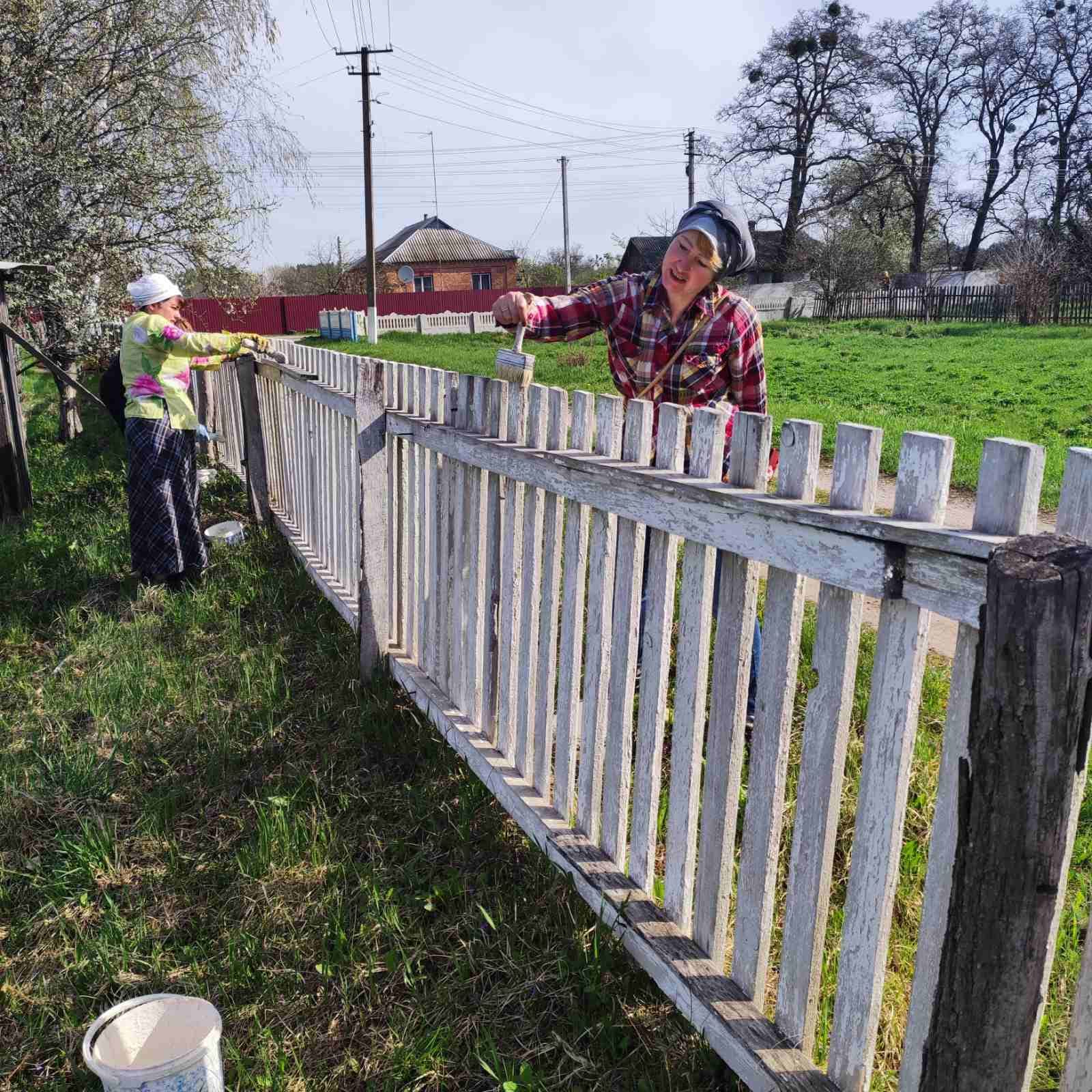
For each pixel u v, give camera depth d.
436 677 3.62
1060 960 2.29
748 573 1.90
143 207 10.99
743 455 1.89
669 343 2.91
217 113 12.19
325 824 3.08
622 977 2.33
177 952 2.65
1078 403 11.62
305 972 2.51
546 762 2.77
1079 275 34.44
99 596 5.34
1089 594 1.12
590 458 2.36
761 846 1.93
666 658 2.22
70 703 4.05
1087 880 2.50
